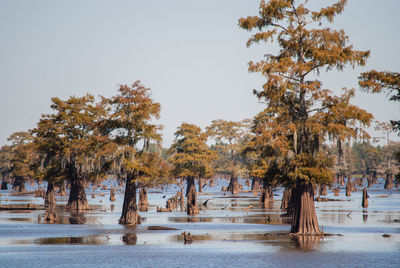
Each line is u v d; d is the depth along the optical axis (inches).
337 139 3184.1
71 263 2438.5
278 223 4325.8
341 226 3991.1
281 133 3403.1
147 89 4367.6
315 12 3361.2
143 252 2765.7
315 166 3260.3
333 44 3198.8
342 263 2388.0
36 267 2347.4
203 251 2787.9
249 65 3304.6
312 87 3203.7
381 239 3193.9
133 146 4328.3
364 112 3144.7
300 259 2500.0
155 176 4291.3
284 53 3467.0
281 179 3649.1
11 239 3309.5
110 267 2340.1
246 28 3442.4
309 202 3395.7
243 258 2544.3
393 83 3425.2
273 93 3267.7
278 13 3380.9
